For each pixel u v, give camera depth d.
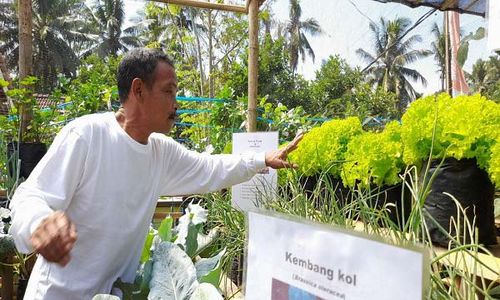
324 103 18.03
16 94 2.66
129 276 1.34
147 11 12.21
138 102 1.27
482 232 1.22
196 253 1.48
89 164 1.23
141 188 1.33
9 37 23.58
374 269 0.46
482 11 3.28
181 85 9.05
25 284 2.19
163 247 1.15
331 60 19.33
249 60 2.62
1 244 2.02
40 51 23.27
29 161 2.72
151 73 1.24
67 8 24.69
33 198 1.11
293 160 1.83
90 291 1.25
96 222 1.24
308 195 1.86
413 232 0.83
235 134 1.93
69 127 1.26
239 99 4.34
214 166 1.54
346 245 0.49
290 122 4.50
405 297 0.43
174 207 2.88
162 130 1.33
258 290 0.60
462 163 1.21
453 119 1.21
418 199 0.83
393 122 1.52
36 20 23.78
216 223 1.90
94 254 1.26
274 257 0.58
